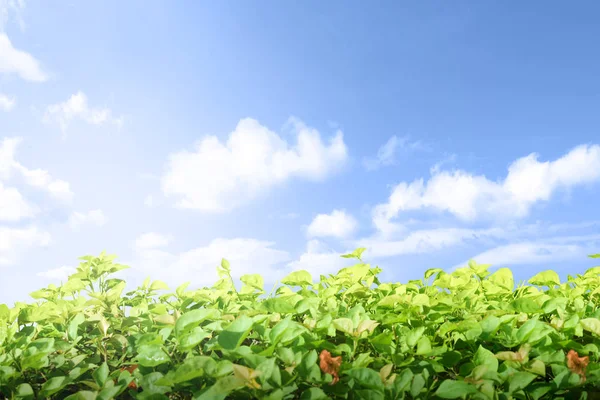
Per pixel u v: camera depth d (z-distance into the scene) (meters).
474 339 2.76
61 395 2.79
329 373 2.33
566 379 2.36
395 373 2.53
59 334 3.15
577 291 3.71
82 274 4.03
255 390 2.13
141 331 3.27
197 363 2.26
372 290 4.06
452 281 3.94
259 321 2.78
